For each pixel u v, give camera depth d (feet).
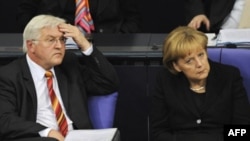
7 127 27.55
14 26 58.08
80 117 30.14
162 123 29.99
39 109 29.99
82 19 43.93
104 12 45.65
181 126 29.35
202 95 29.30
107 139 25.68
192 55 27.71
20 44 38.55
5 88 29.09
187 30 28.27
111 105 31.19
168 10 57.82
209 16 45.03
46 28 28.99
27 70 29.73
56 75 30.89
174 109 29.27
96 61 30.68
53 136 26.96
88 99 31.50
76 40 30.42
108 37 40.91
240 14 43.16
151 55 35.14
